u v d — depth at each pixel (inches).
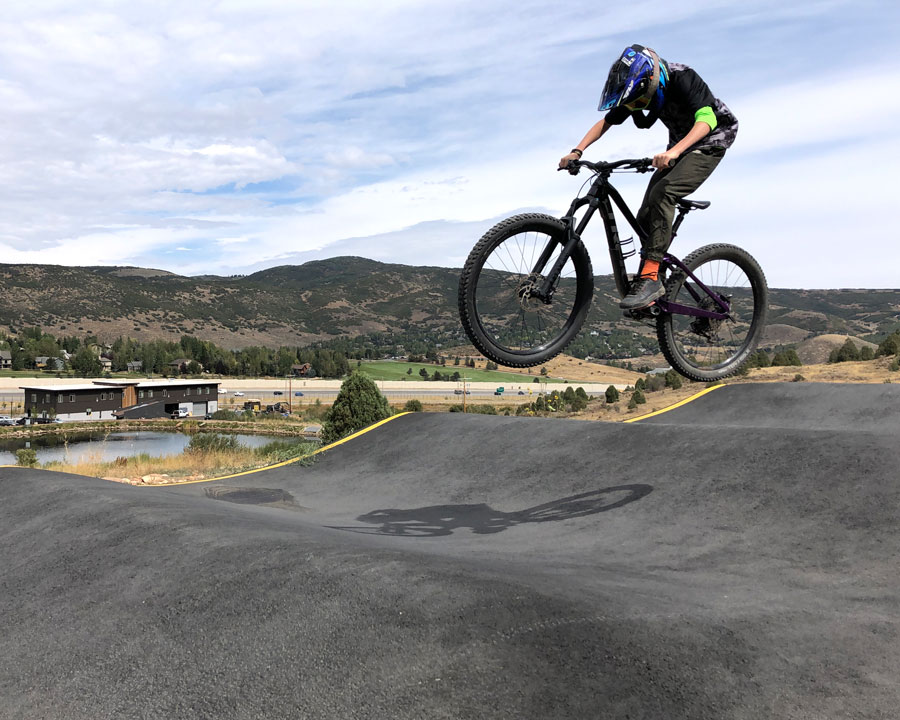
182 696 134.9
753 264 205.0
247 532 242.4
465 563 199.3
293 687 130.7
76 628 179.6
